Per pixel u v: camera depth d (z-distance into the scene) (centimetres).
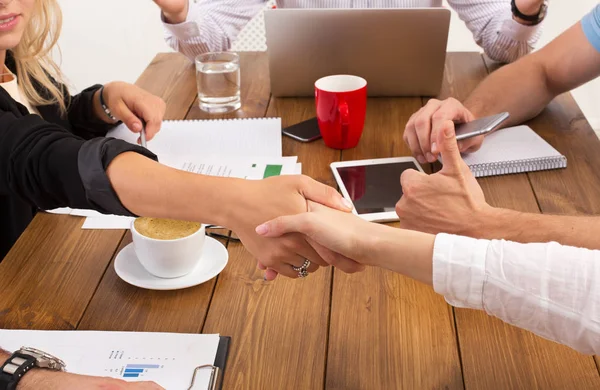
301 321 95
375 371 87
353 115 136
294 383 85
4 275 104
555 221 105
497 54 179
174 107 160
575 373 86
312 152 139
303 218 95
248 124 149
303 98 164
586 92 303
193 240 100
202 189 99
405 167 133
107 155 98
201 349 89
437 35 154
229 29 186
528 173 131
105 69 312
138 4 300
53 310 97
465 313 97
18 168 100
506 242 84
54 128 104
